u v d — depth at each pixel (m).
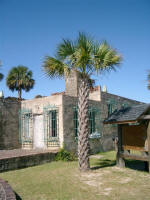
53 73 10.01
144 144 8.49
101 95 17.47
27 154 11.08
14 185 7.14
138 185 6.87
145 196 5.80
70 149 13.80
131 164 10.76
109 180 7.55
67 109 14.10
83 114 9.15
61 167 10.20
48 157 11.79
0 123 14.96
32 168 10.25
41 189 6.62
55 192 6.30
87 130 9.18
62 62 9.70
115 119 9.61
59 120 13.82
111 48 9.34
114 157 13.44
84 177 8.03
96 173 8.64
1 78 19.28
